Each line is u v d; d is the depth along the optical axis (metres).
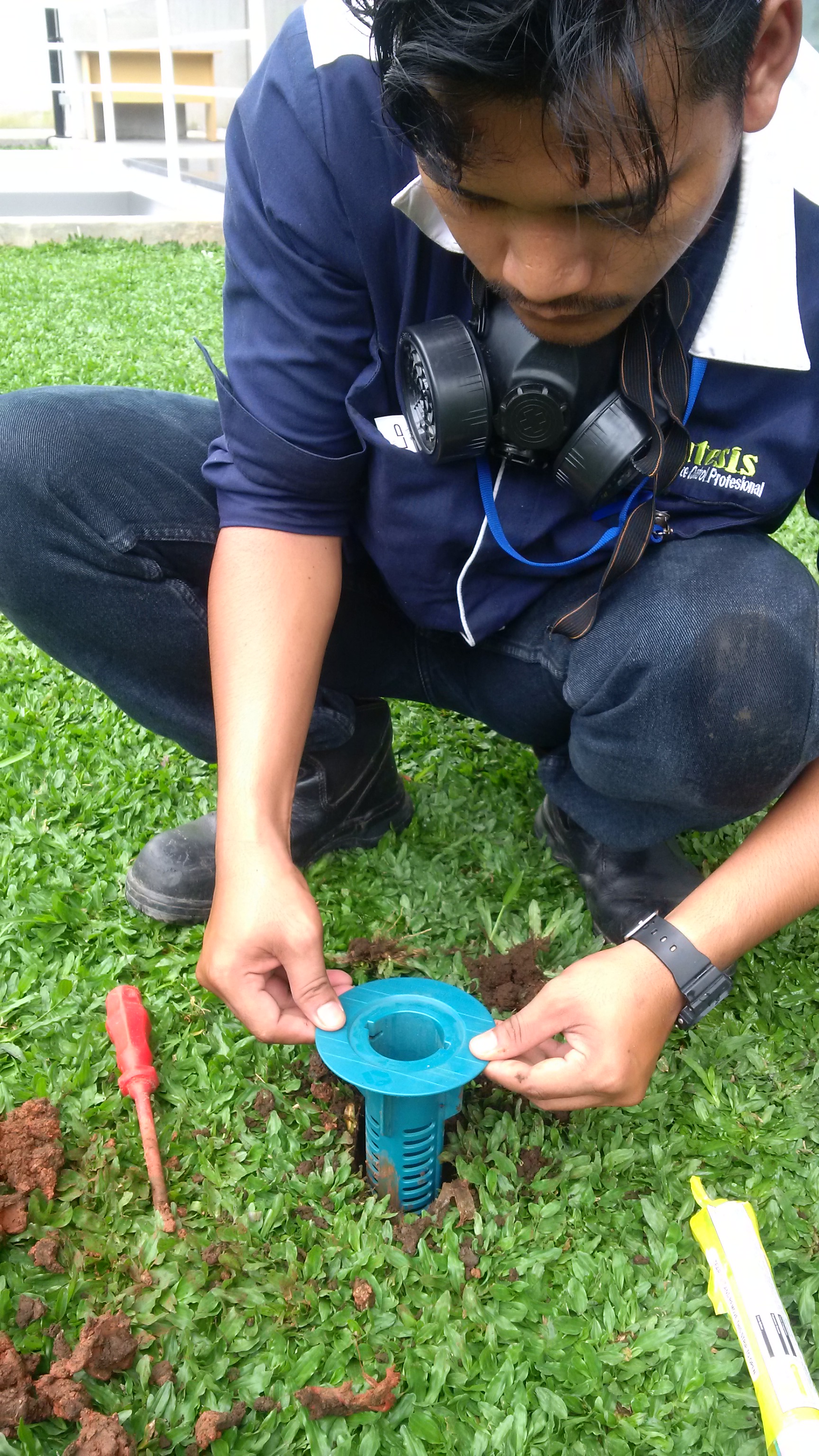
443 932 1.91
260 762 1.43
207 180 10.69
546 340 1.16
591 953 1.85
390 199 1.35
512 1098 1.60
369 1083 1.22
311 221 1.39
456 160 0.90
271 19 10.02
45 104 22.23
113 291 7.05
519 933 1.89
